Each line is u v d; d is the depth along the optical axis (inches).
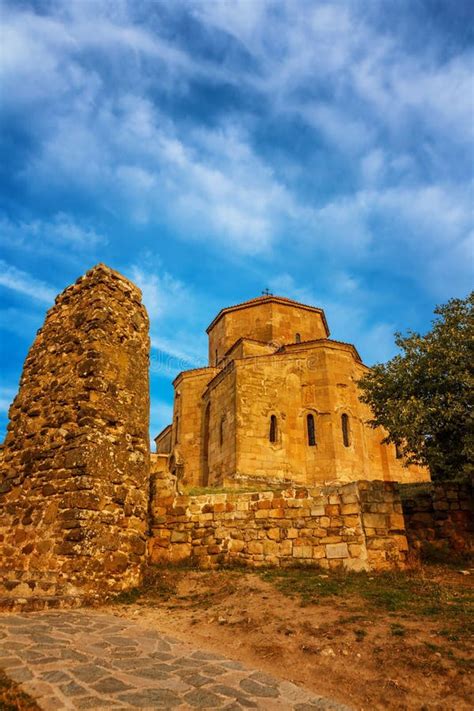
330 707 205.8
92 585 358.6
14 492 426.3
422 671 235.6
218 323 1362.0
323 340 1043.9
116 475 408.8
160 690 203.8
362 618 307.6
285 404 1010.7
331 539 461.7
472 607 323.3
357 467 970.7
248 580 421.4
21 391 487.2
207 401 1214.3
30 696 181.6
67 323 485.7
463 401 566.6
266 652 270.1
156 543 513.0
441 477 609.3
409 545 512.4
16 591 347.6
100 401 421.4
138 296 519.2
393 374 651.5
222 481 1000.9
